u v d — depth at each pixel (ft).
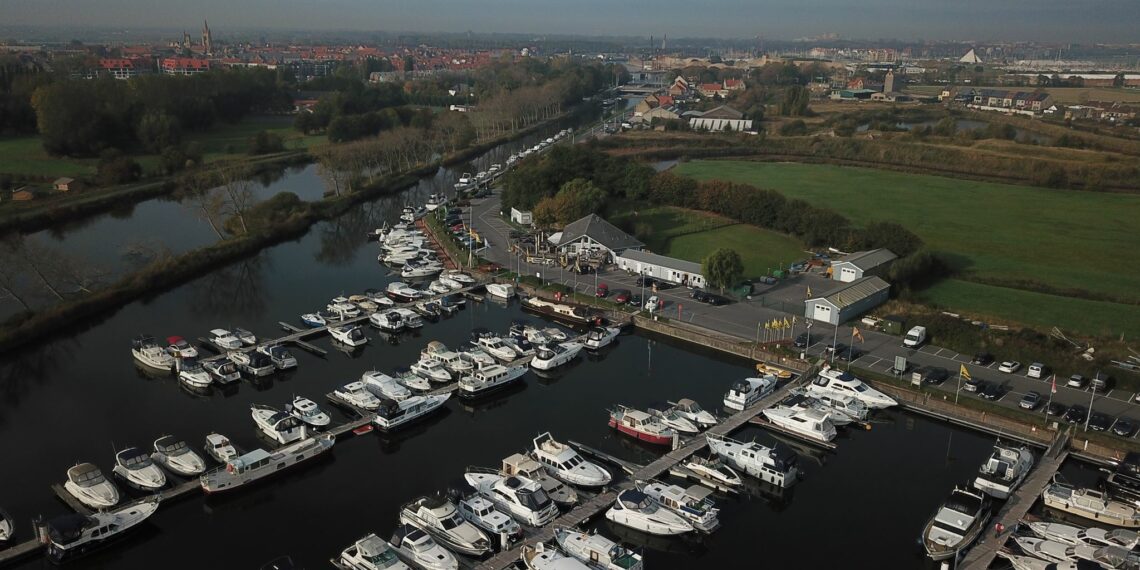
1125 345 363.56
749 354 374.84
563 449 276.82
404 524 245.24
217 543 239.50
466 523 235.20
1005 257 522.47
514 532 233.35
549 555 219.61
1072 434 288.51
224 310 448.24
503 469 269.44
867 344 379.96
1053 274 484.33
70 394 339.98
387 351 388.57
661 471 274.36
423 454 293.43
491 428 314.76
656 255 497.46
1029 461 272.92
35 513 249.75
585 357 387.96
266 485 270.67
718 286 447.83
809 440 299.79
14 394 339.36
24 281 455.63
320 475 278.46
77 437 301.02
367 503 261.24
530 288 468.75
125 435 302.66
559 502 252.42
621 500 247.70
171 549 236.63
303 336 401.49
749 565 230.48
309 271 529.86
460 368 354.33
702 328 401.08
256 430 306.96
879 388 334.85
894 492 269.03
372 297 449.89
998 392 320.91
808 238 545.44
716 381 356.18
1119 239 570.87
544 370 366.22
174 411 323.98
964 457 291.79
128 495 259.60
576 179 626.23
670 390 346.74
